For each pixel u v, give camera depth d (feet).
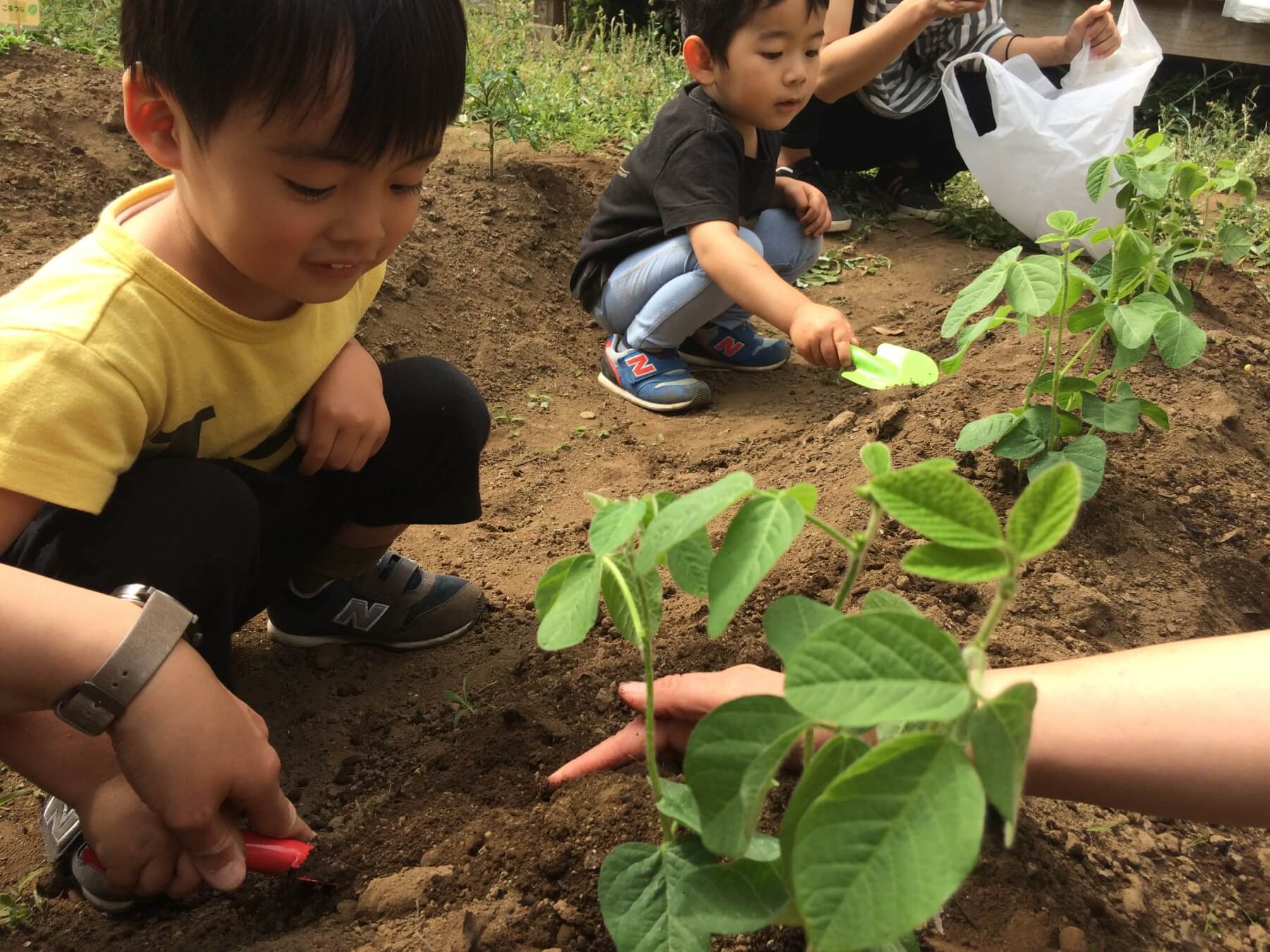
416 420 5.32
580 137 13.55
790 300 8.19
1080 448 6.30
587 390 9.71
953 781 1.98
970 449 6.43
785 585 5.88
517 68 15.20
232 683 4.66
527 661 5.68
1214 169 15.06
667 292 9.18
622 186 9.77
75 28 12.71
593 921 3.81
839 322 7.88
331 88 3.59
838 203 13.33
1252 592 6.40
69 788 3.91
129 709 3.46
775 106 9.09
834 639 2.06
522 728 5.12
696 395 9.34
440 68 3.83
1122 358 6.25
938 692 2.01
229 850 3.83
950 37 13.37
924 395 8.23
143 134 4.04
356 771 5.03
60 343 3.86
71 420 3.84
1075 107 11.37
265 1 3.46
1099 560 6.29
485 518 7.52
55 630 3.42
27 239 8.80
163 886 4.02
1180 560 6.45
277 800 3.95
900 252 12.66
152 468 4.28
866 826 1.99
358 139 3.74
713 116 9.17
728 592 2.43
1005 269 5.53
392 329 9.37
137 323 4.11
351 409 5.00
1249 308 10.93
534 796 4.66
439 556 6.95
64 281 4.10
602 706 5.20
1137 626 5.83
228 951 4.01
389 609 5.86
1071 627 5.68
